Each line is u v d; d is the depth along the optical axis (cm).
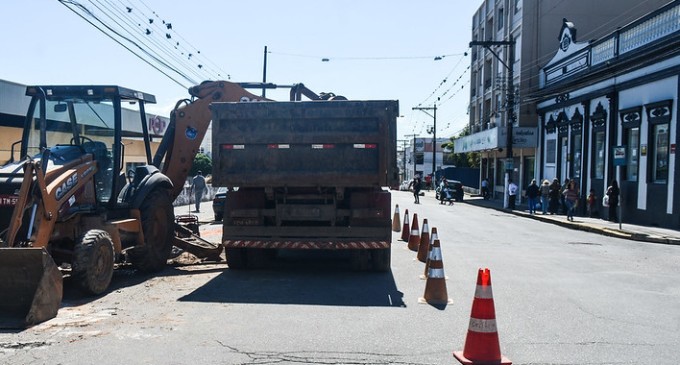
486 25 4881
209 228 1878
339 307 768
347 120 973
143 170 1020
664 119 2081
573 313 759
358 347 589
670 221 2027
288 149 981
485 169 5075
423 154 9788
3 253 659
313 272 1044
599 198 2577
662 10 2127
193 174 3928
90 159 889
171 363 531
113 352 560
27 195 743
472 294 864
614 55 2517
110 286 887
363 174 967
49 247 801
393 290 885
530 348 600
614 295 885
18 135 2169
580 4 3703
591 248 1528
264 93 1412
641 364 553
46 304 673
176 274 1011
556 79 3250
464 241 1622
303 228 995
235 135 985
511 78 3347
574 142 2977
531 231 2016
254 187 1007
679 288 955
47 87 916
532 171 3800
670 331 677
